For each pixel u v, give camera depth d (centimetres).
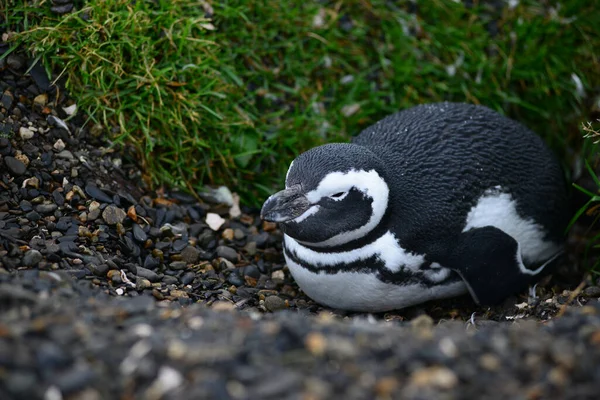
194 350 493
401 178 729
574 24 1014
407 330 569
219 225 855
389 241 714
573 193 952
